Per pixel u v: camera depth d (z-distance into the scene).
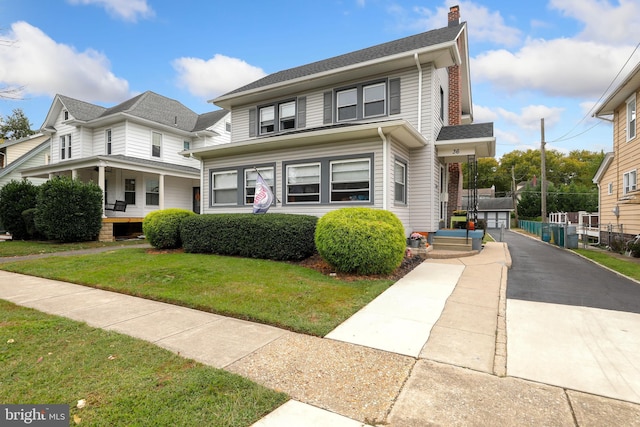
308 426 2.26
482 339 3.78
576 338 3.80
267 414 2.39
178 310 4.87
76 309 4.88
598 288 6.21
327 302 5.06
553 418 2.37
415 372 3.03
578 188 38.94
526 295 5.70
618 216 13.92
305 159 10.40
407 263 8.19
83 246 12.30
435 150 10.98
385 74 11.16
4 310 4.77
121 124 17.03
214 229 9.52
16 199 14.46
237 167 11.88
